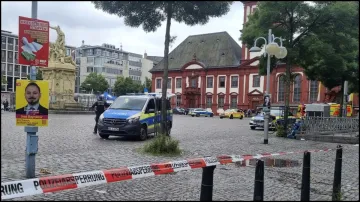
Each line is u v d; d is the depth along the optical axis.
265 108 16.28
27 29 6.92
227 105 63.75
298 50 14.33
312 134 19.22
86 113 40.06
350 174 9.06
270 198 6.63
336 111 28.70
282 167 9.90
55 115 35.12
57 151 11.39
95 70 84.88
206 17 9.67
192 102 68.50
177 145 11.84
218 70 65.31
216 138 18.22
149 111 16.48
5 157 9.68
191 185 7.44
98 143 14.12
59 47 38.97
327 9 8.56
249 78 60.84
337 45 13.13
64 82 39.47
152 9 9.93
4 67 78.38
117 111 16.00
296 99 26.89
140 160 10.25
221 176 8.45
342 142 17.73
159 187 7.21
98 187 6.98
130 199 6.30
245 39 16.12
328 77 23.23
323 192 7.18
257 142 16.67
